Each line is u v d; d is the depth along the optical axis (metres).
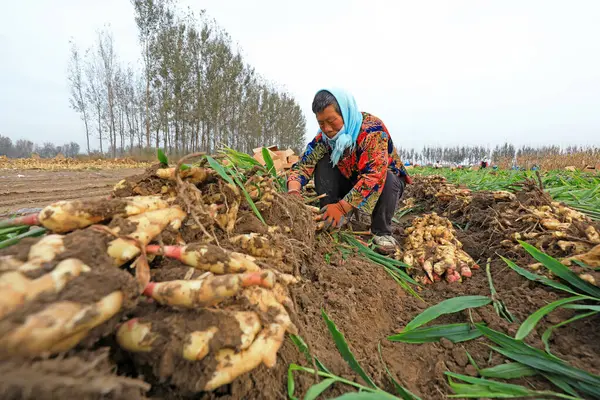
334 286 2.08
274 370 1.35
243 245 1.62
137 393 0.88
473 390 1.38
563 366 1.41
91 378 0.74
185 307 1.01
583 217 2.68
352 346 1.68
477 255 2.87
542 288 2.02
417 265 2.57
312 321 1.75
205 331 0.96
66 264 0.84
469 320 1.86
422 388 1.47
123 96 34.34
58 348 0.74
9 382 0.64
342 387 1.37
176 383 0.97
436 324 1.92
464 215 3.92
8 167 15.48
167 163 1.66
